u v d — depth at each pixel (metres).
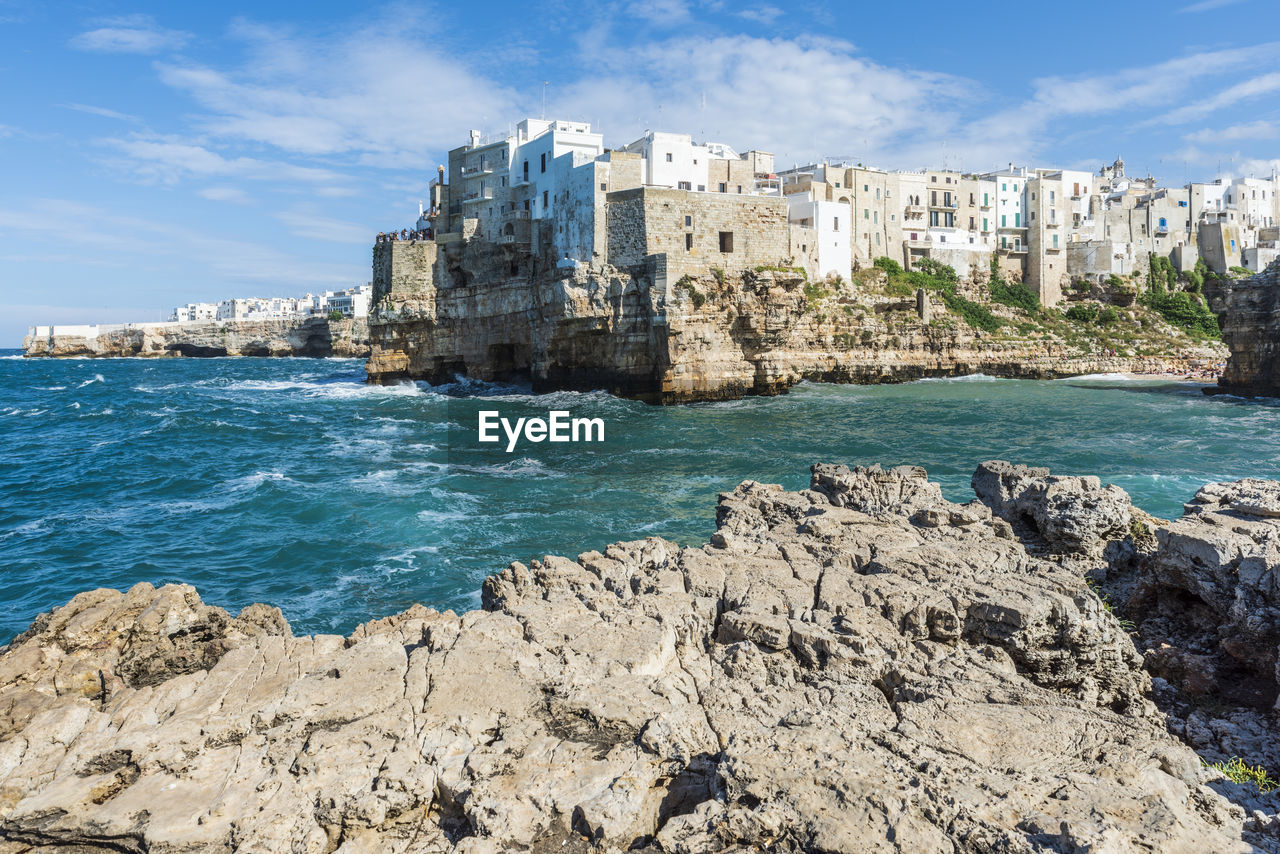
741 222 68.44
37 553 27.42
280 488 35.81
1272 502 15.15
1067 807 7.10
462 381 84.44
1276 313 69.44
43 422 65.38
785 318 68.44
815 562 14.16
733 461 41.50
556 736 8.84
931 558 13.47
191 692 10.13
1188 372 96.38
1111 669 11.37
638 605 12.30
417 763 8.30
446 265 84.81
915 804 7.20
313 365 154.62
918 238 104.69
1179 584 14.08
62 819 7.79
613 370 69.38
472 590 22.61
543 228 75.00
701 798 8.28
